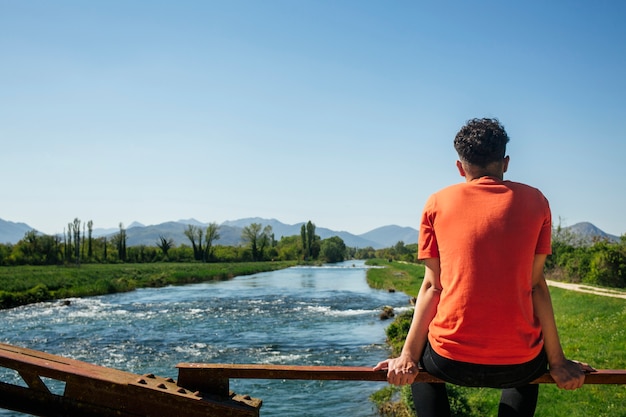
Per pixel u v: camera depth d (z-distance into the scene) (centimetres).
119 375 258
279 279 7338
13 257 9388
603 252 4034
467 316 226
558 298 3259
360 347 2223
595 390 1278
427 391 254
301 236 16875
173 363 1959
